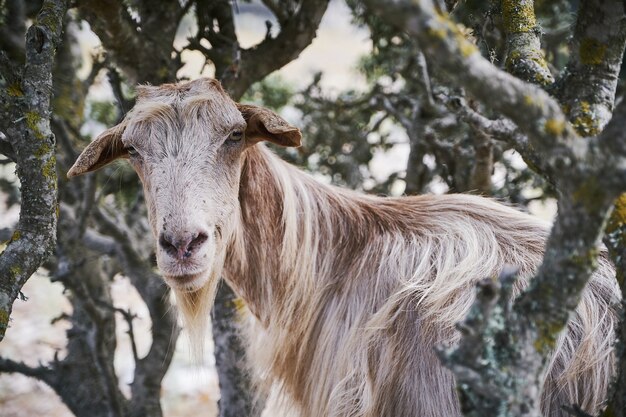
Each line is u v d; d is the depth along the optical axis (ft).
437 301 10.55
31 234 9.02
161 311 14.66
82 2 12.52
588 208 5.68
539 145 5.64
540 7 17.54
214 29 15.24
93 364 15.19
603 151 5.56
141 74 13.92
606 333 10.11
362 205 11.98
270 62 14.24
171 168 9.95
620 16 7.17
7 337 24.82
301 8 13.93
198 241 9.67
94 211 14.35
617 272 7.06
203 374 23.71
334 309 11.40
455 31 5.31
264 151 11.60
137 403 14.43
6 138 10.61
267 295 11.59
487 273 10.73
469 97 13.16
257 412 14.03
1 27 14.32
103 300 15.92
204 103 10.27
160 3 13.99
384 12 5.18
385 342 10.73
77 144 15.71
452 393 10.26
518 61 8.89
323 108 18.52
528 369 6.21
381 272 11.23
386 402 10.76
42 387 22.95
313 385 11.45
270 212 11.44
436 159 16.85
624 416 7.05
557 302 6.09
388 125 24.79
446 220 11.60
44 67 9.37
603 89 7.47
